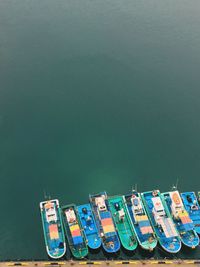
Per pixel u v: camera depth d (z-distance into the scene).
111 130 156.25
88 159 142.38
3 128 155.25
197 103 169.00
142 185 131.38
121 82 183.38
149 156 144.00
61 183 132.25
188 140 150.75
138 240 107.75
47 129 155.88
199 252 108.12
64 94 175.62
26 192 128.75
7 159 141.25
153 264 102.00
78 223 112.81
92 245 107.50
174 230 108.25
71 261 102.62
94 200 119.62
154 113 164.50
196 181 132.88
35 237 114.12
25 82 182.00
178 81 182.75
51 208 115.31
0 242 113.00
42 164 139.75
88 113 165.00
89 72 190.25
